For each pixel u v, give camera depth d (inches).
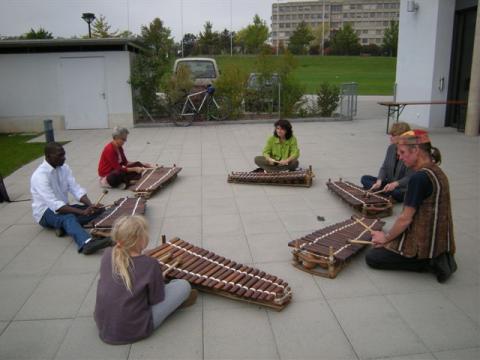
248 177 263.0
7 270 161.8
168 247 160.1
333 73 1676.9
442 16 435.8
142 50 567.2
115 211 197.8
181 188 261.7
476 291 140.1
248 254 169.6
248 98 548.4
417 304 133.6
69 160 351.3
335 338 118.6
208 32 2138.3
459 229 190.9
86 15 646.5
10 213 225.9
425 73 462.9
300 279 149.6
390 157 219.9
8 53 502.3
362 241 154.5
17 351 116.6
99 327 119.1
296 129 482.9
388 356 111.3
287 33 4205.2
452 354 111.6
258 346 116.0
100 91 513.3
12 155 377.1
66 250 177.5
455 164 304.0
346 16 4121.6
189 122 521.0
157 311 120.6
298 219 205.8
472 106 399.9
